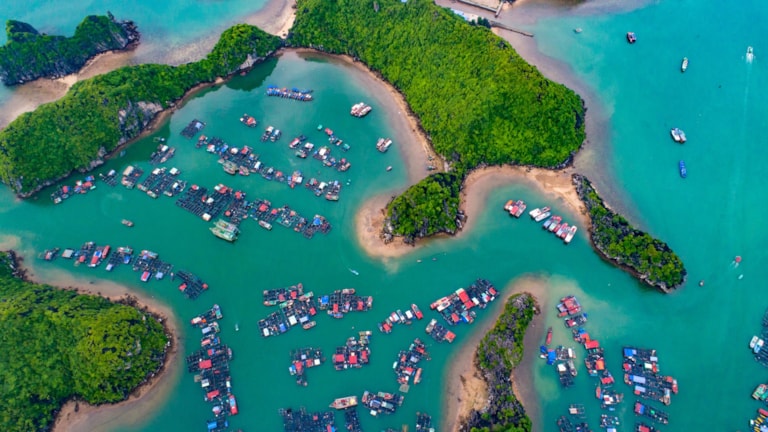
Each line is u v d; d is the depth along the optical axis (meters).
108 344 142.25
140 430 140.38
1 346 141.12
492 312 158.00
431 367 148.50
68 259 172.25
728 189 184.88
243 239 175.50
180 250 173.62
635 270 164.88
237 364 150.38
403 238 173.00
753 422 138.50
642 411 140.25
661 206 180.25
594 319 156.75
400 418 140.62
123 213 183.00
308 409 142.25
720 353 150.62
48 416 139.50
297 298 161.88
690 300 160.50
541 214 176.38
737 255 169.00
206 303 162.12
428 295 161.62
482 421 135.88
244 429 139.50
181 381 147.75
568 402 142.50
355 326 156.12
